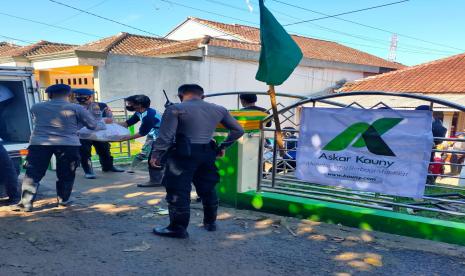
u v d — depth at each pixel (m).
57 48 19.62
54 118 4.65
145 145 7.41
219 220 4.54
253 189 5.16
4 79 5.22
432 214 4.97
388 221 4.11
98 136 6.32
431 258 3.53
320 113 4.55
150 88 14.84
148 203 5.17
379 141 4.23
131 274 3.13
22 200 4.70
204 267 3.29
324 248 3.74
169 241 3.84
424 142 4.01
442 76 16.69
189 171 3.75
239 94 6.92
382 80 18.42
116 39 19.53
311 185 5.49
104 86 13.62
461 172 8.34
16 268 3.18
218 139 4.89
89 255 3.47
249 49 18.36
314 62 21.14
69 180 4.94
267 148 6.60
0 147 4.88
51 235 3.92
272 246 3.78
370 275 3.20
